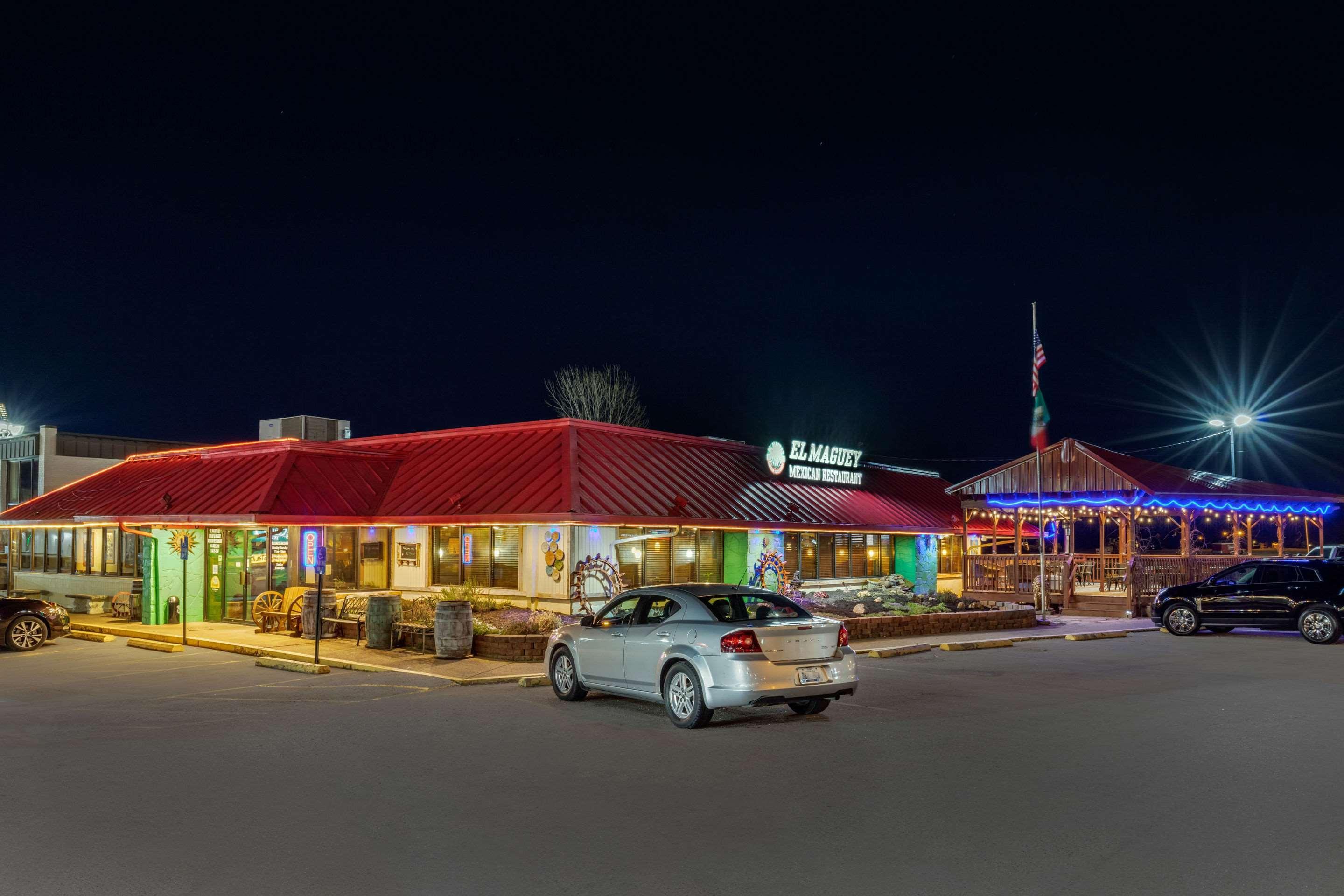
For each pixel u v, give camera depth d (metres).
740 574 25.30
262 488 22.50
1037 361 28.38
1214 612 22.14
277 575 22.83
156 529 23.61
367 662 16.12
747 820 6.86
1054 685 13.82
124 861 6.05
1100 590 30.48
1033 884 5.54
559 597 20.73
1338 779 8.01
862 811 7.10
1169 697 12.60
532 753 9.23
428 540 22.98
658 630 11.11
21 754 9.29
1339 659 17.27
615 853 6.15
